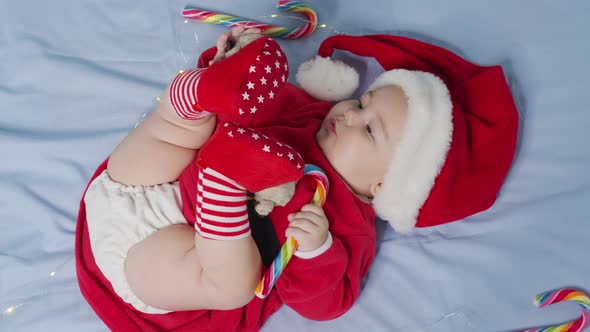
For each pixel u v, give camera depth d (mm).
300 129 1604
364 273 1621
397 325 1636
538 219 1727
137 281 1372
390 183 1490
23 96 1750
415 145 1453
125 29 1884
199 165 1174
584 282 1660
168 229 1409
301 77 1789
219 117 1504
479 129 1540
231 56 1218
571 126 1806
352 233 1519
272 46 1222
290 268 1449
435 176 1474
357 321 1638
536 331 1571
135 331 1449
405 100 1499
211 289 1347
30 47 1795
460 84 1614
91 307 1545
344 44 1807
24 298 1562
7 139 1684
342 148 1522
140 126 1483
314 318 1555
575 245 1694
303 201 1469
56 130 1737
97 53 1838
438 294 1668
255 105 1164
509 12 1937
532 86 1854
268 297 1559
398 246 1725
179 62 1864
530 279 1672
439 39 1930
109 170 1472
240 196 1271
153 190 1460
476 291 1666
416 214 1528
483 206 1653
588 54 1882
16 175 1677
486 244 1711
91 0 1892
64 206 1671
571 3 1930
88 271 1472
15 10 1835
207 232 1269
